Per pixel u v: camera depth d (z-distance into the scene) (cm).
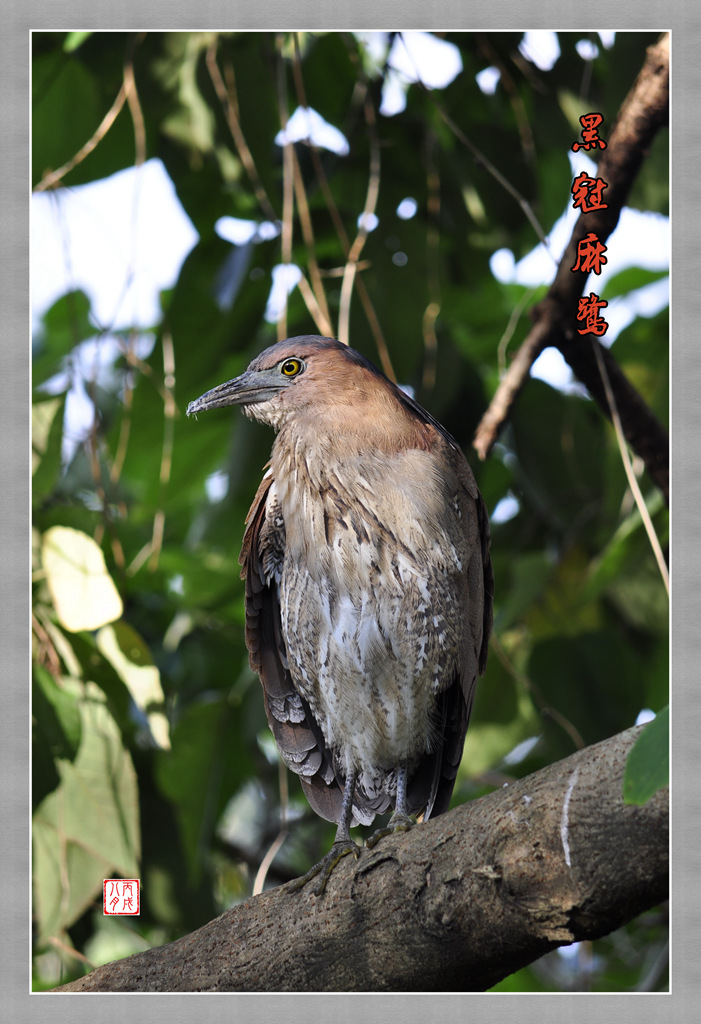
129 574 866
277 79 790
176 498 970
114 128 813
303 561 658
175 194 850
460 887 441
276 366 698
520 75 848
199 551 880
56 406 710
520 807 429
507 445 914
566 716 809
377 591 640
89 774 693
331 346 693
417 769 706
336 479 648
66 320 956
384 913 466
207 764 845
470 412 854
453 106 866
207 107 800
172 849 819
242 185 813
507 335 748
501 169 855
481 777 877
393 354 831
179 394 885
